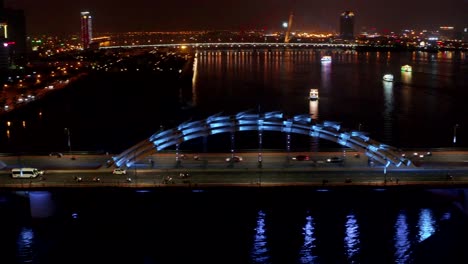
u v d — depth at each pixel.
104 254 82.56
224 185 91.81
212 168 102.06
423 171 99.12
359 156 109.50
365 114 195.38
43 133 164.88
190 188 91.25
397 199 95.00
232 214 94.69
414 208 95.38
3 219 93.25
